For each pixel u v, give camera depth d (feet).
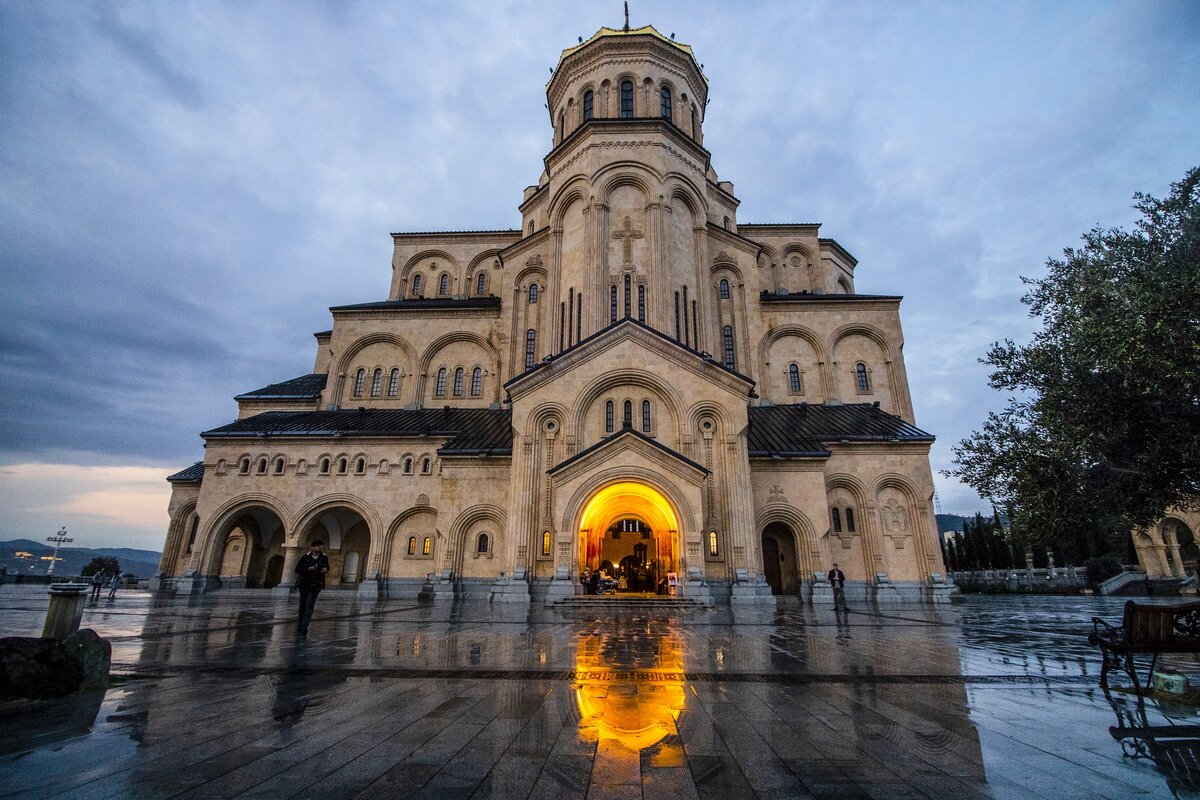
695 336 118.52
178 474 127.65
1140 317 33.60
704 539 87.71
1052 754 16.16
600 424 92.79
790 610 76.69
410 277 164.96
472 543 106.11
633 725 18.93
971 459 43.42
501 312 139.23
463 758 15.39
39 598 83.10
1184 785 13.78
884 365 135.33
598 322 110.83
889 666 31.63
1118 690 25.36
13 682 21.22
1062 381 38.19
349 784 13.34
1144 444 36.19
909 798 12.84
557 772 14.37
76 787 12.92
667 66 131.95
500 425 119.65
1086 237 40.70
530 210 148.56
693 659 33.60
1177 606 24.95
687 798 12.73
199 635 43.42
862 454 109.09
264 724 18.62
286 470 113.80
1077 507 38.91
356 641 40.55
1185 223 35.12
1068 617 69.51
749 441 104.88
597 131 120.67
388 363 140.15
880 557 104.47
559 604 77.36
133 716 19.47
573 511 83.30
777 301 136.77
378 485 113.29
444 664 30.89
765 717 20.16
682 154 124.47
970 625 57.82
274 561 128.36
